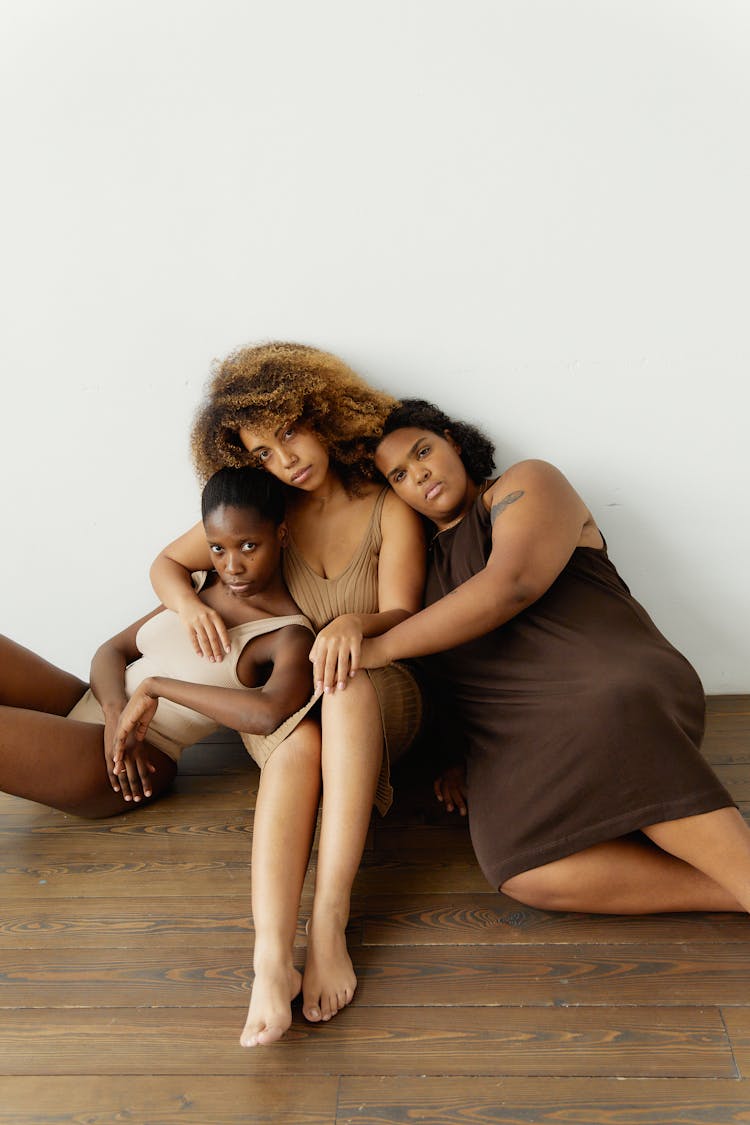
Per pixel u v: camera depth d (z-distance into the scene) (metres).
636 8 1.57
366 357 1.79
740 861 1.28
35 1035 1.27
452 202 1.69
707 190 1.66
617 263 1.71
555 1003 1.27
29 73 1.67
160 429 1.86
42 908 1.51
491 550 1.57
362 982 1.33
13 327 1.81
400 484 1.62
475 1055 1.20
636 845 1.37
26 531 1.96
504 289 1.74
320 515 1.68
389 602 1.63
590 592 1.56
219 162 1.70
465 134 1.65
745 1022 1.21
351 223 1.71
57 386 1.84
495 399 1.81
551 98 1.63
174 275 1.76
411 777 1.81
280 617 1.65
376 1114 1.13
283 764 1.45
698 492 1.85
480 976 1.32
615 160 1.65
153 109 1.67
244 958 1.39
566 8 1.58
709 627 1.95
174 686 1.55
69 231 1.75
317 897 1.37
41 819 1.75
